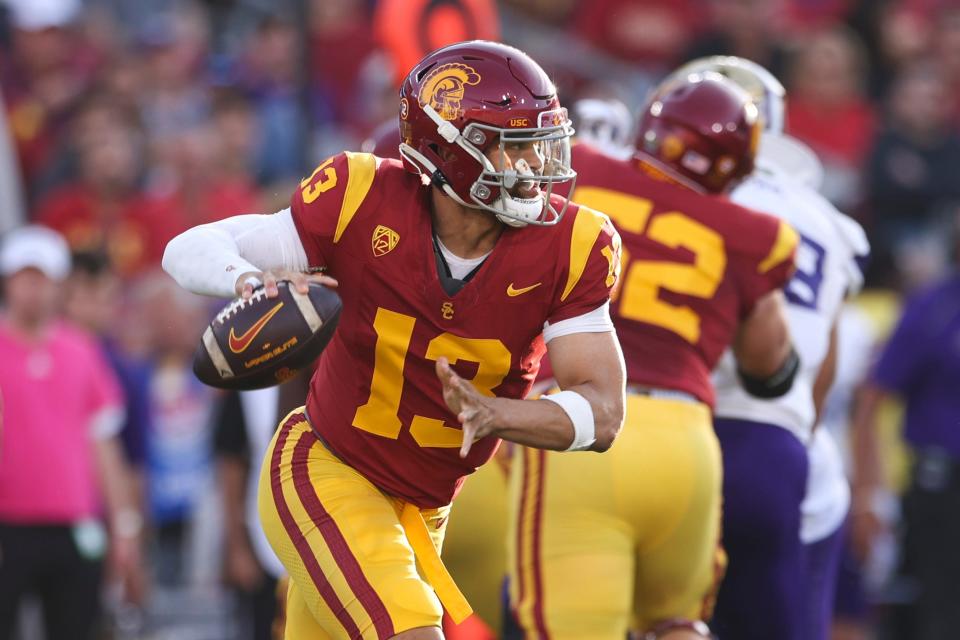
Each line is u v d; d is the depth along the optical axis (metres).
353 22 36.84
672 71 39.88
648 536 16.55
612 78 39.41
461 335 12.82
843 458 27.34
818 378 19.72
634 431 16.33
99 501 25.86
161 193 32.62
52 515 24.09
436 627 12.67
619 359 12.84
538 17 39.91
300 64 32.41
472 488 18.84
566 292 12.80
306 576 13.14
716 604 18.75
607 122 21.38
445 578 13.38
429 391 13.06
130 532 25.70
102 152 32.06
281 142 34.91
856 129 37.22
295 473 13.44
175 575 29.08
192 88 36.38
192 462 28.91
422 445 13.28
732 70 20.25
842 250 19.42
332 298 12.48
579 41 40.09
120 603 26.80
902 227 35.41
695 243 16.89
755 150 17.59
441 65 12.75
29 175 34.69
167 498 28.70
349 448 13.38
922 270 33.16
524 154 12.59
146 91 35.50
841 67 37.28
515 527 16.53
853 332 27.23
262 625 23.05
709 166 17.25
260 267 12.96
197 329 29.06
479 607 19.45
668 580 16.86
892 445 29.95
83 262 27.97
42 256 24.44
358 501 13.24
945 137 35.78
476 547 19.05
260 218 13.09
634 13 39.91
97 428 25.38
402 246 12.80
